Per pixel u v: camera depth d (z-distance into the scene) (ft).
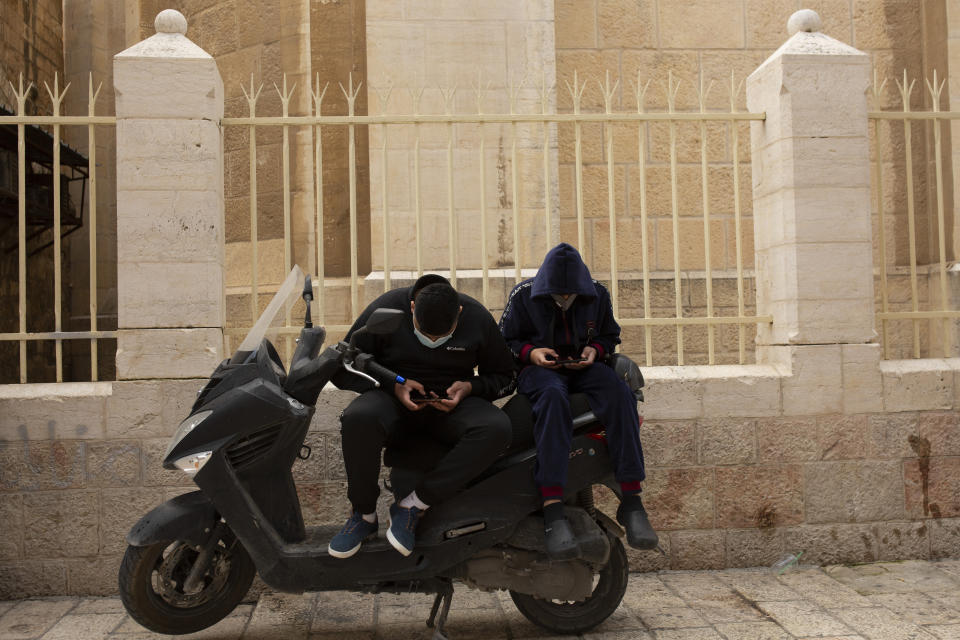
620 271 21.40
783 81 14.16
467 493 10.33
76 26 34.40
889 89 22.35
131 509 12.99
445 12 19.08
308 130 21.24
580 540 10.16
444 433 10.42
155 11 25.50
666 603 12.26
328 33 21.24
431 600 12.60
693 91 21.90
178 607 10.67
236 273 22.49
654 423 13.96
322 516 13.39
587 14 21.75
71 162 27.78
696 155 21.74
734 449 14.02
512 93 17.79
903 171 22.17
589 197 21.48
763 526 14.06
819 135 14.19
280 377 10.71
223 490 10.00
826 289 14.15
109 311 31.22
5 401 12.84
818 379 14.12
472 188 18.81
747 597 12.47
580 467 10.50
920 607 11.85
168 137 13.07
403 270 18.53
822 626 11.14
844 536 14.14
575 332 11.23
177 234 13.07
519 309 11.48
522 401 10.77
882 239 14.61
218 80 13.71
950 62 21.31
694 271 21.58
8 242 28.02
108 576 12.95
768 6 22.16
